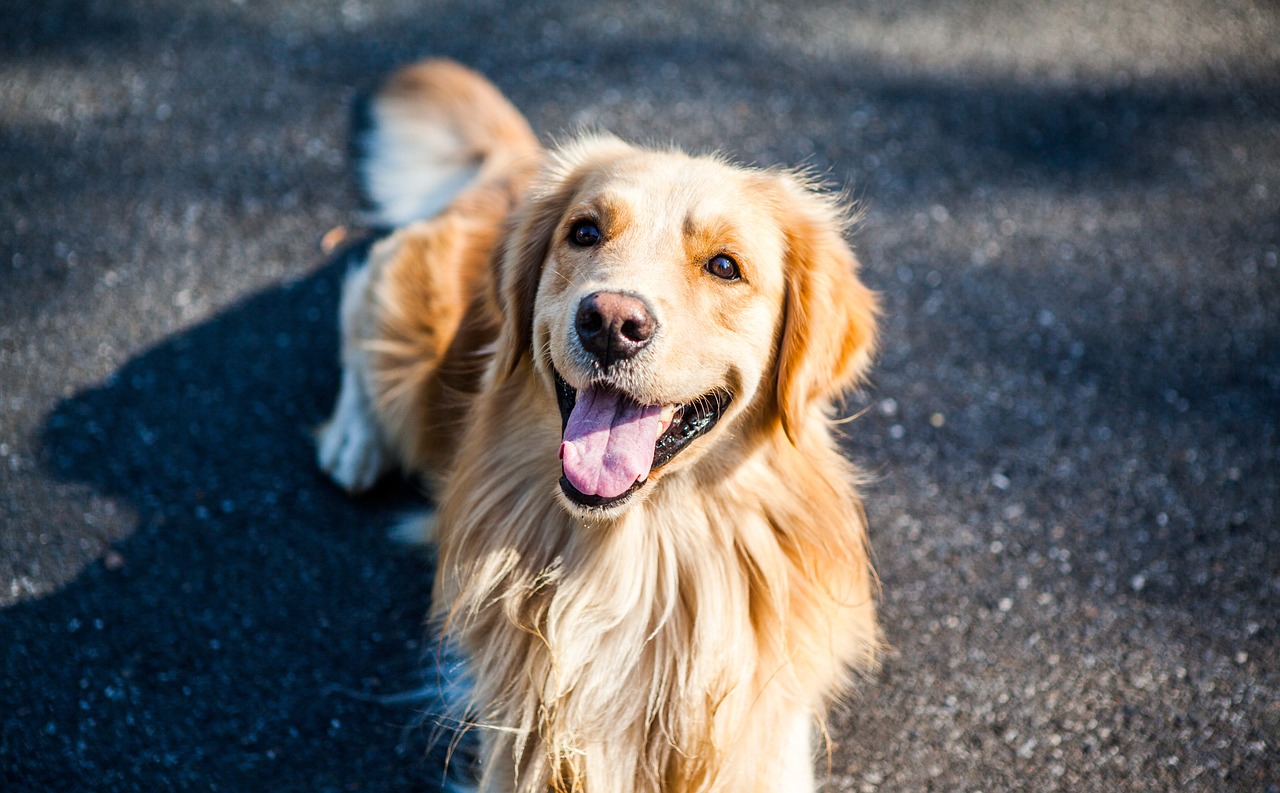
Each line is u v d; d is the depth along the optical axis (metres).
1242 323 1.27
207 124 1.39
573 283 0.88
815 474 0.94
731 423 0.91
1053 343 1.24
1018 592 1.05
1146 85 1.59
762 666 0.92
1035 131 1.49
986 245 1.33
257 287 1.24
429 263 1.08
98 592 1.01
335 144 1.38
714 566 0.92
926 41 1.65
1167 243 1.34
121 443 1.10
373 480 1.10
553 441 0.91
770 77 1.54
